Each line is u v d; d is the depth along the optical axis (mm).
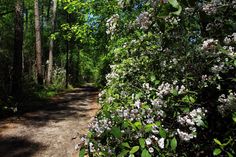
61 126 8781
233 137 2723
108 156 2543
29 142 7219
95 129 2703
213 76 2869
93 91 22094
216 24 3029
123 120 2518
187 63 3057
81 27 10172
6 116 9891
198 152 2918
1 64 15172
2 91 11977
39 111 11109
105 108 3367
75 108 12227
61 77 24406
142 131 2484
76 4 9289
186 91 2836
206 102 2977
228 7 2893
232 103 2668
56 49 34875
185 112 2771
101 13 9523
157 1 2402
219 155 2811
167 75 3262
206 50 2830
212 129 3012
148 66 3617
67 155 6367
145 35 3609
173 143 2453
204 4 2811
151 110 2721
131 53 3857
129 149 2527
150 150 2359
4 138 7504
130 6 2990
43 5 34875
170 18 2904
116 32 3402
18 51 13469
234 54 2740
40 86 17594
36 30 19156
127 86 3820
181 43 3182
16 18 13641
